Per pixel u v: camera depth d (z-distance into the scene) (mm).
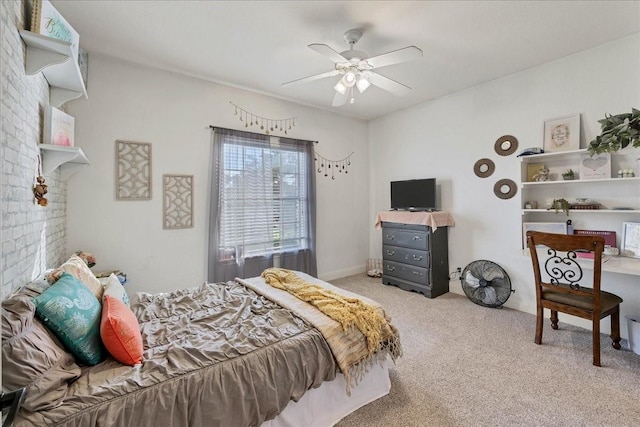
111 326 1265
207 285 2342
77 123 2664
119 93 2857
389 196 4754
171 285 3156
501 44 2648
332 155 4598
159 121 3072
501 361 2227
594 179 2625
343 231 4762
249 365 1326
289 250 4004
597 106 2709
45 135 1808
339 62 2295
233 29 2395
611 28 2410
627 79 2547
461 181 3785
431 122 4109
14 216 1337
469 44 2645
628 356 2262
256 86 3545
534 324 2879
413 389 1923
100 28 2359
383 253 4301
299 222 4117
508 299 3346
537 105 3088
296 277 2467
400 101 4133
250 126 3705
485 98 3516
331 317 1712
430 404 1783
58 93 2035
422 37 2533
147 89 3004
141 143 2967
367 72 2418
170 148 3133
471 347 2441
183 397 1152
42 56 1543
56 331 1190
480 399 1819
